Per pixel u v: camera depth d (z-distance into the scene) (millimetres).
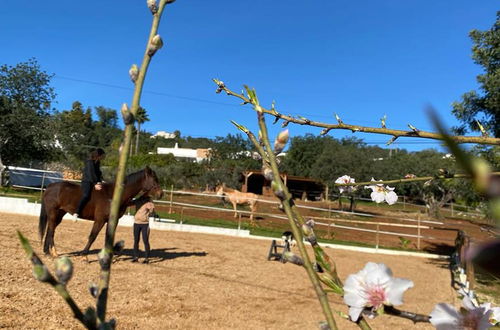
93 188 8078
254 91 789
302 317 5809
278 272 8867
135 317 5273
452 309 656
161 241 11914
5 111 24000
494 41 8219
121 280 7043
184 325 5160
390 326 5598
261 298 6711
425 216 24953
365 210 28125
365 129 1456
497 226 282
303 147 36656
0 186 22094
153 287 6758
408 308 6812
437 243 16781
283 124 1480
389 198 1660
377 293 685
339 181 1882
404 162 26281
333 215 22500
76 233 11438
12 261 7328
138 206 8711
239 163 35125
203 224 15734
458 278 9367
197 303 6129
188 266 8719
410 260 12531
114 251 626
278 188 714
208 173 32188
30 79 24531
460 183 4895
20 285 5957
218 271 8484
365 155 27672
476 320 641
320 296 679
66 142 27094
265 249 11938
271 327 5324
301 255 697
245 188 33062
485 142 1161
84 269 7277
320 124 1470
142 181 8383
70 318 4918
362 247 13914
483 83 8156
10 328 4406
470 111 8773
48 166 31500
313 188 35719
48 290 5891
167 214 17500
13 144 23922
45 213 8211
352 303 689
